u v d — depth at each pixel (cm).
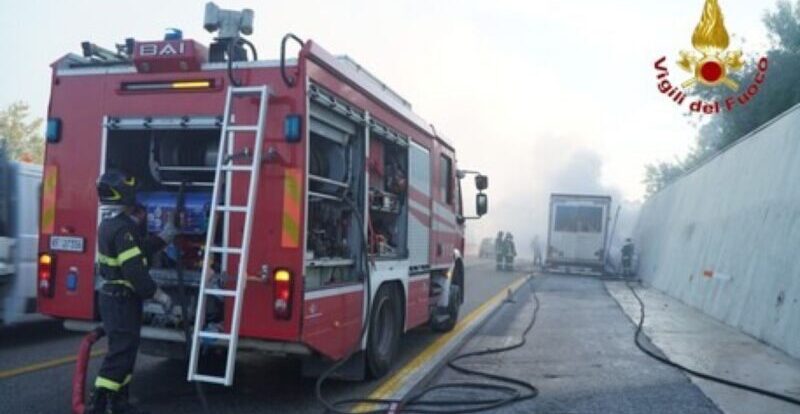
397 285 798
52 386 668
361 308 676
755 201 1299
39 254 628
